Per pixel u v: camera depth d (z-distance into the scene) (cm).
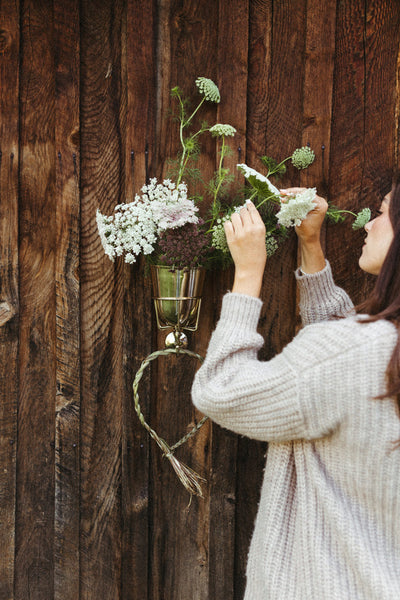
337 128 150
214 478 158
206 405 100
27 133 149
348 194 151
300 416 89
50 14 147
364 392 85
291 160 151
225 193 149
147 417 156
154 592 162
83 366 155
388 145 150
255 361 100
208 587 160
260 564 99
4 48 145
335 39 148
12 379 153
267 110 150
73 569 159
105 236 131
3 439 154
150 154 149
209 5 148
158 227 130
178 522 160
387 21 148
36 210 151
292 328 155
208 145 150
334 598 88
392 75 149
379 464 86
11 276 150
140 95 147
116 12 147
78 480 157
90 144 149
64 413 155
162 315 136
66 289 152
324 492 91
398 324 86
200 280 135
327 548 91
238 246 110
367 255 113
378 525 90
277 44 149
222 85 148
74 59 146
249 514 161
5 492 155
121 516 159
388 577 86
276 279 154
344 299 133
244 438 159
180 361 157
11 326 152
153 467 159
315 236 134
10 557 156
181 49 149
